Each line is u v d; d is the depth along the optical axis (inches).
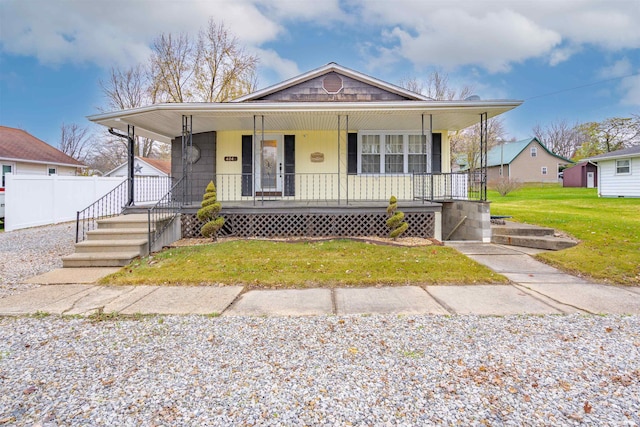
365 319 136.5
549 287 176.9
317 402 83.4
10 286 186.1
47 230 396.2
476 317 137.7
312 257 230.1
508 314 140.7
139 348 112.8
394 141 388.2
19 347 113.7
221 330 127.1
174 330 127.3
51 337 121.3
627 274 191.2
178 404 82.8
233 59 853.8
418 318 137.0
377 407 81.4
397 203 318.0
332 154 390.3
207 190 285.0
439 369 98.5
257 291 174.1
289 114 308.0
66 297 166.7
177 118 319.9
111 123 331.0
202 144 389.7
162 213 297.1
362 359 104.7
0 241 326.0
